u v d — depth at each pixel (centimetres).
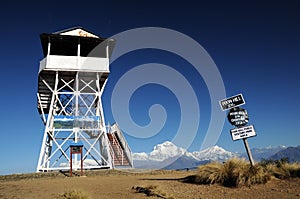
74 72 2736
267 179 1105
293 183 1059
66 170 2416
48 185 1341
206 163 1305
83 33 2833
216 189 1080
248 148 1177
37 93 2866
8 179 1881
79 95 2756
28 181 1609
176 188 1150
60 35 2667
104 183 1393
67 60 2680
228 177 1133
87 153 2689
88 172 2178
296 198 880
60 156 2631
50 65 2631
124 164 2766
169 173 2041
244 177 1092
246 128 1184
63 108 2778
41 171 2453
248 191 1017
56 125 2670
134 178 1655
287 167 1188
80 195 983
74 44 2850
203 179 1212
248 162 1232
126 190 1146
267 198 910
